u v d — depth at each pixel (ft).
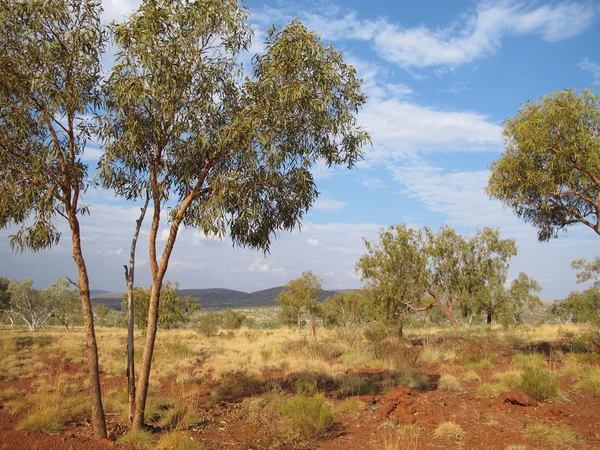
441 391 36.29
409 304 82.89
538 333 84.07
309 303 102.89
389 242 82.38
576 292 114.52
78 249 23.79
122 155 25.30
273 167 25.36
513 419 27.12
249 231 29.01
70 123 23.80
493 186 44.55
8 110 22.97
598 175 38.32
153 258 25.44
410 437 24.36
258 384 41.68
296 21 25.21
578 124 38.29
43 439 23.26
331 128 26.68
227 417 29.55
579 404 29.81
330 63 25.59
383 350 56.90
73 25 23.80
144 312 105.50
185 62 25.45
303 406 26.35
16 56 22.99
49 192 22.77
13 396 36.50
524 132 39.70
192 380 46.01
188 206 27.14
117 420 28.35
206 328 119.44
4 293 171.22
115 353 66.08
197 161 27.37
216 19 25.12
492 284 82.74
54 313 176.86
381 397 34.99
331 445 23.54
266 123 25.46
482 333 71.41
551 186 40.09
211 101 26.40
